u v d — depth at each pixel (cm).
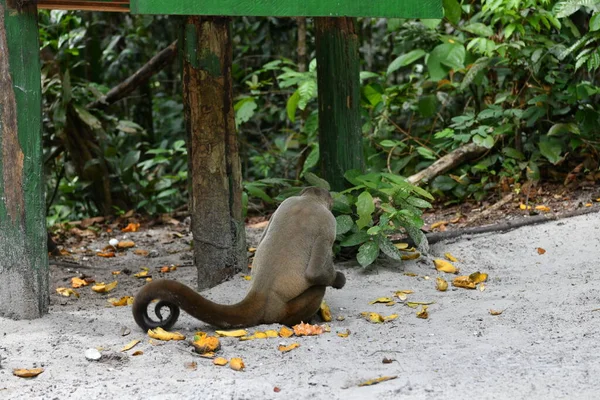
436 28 1275
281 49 1667
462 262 896
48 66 1343
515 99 1209
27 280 709
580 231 938
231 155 827
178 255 1059
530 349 592
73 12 1485
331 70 897
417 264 887
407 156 1250
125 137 1636
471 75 1157
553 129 1143
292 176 1452
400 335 650
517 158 1177
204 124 813
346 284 828
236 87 1681
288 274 664
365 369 559
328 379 541
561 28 1216
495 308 718
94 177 1386
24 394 524
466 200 1189
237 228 837
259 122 1594
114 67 1711
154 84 1880
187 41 804
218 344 610
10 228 702
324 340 631
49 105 1378
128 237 1197
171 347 622
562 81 1164
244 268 848
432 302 753
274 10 676
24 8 695
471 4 1257
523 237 946
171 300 641
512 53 1152
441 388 514
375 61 1662
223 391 514
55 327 688
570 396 493
